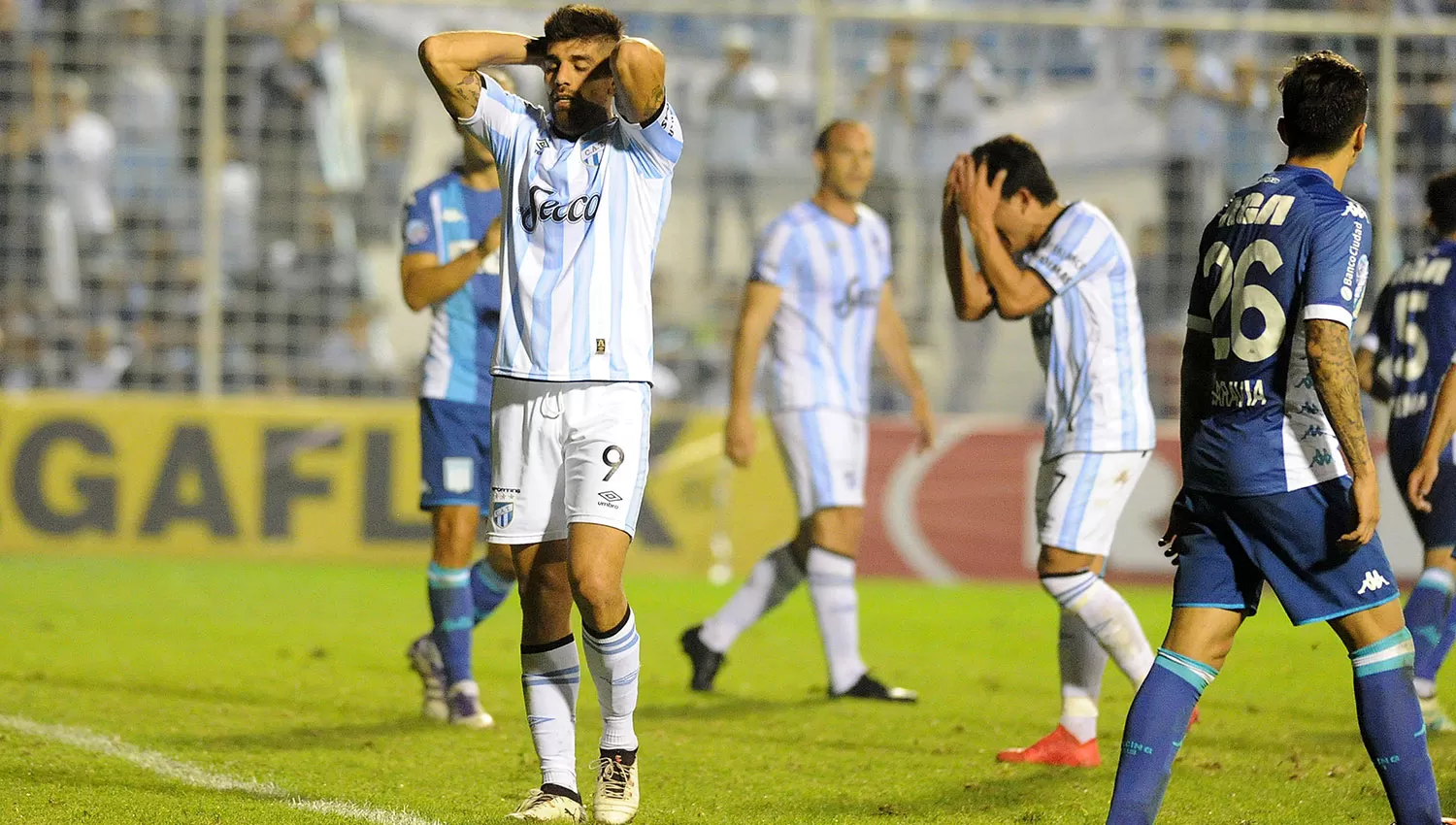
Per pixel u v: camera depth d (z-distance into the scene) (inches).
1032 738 793.6
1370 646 514.9
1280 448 515.8
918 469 1552.7
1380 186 1573.6
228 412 1557.6
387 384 1611.7
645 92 551.8
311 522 1556.3
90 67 1614.2
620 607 567.2
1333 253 508.4
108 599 1285.7
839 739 781.9
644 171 569.9
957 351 1620.3
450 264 789.2
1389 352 836.6
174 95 1617.9
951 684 975.6
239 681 919.0
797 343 931.3
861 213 956.0
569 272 563.2
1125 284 728.3
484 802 611.8
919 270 1625.2
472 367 822.5
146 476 1549.0
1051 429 734.5
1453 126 1588.3
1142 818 512.4
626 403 564.7
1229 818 605.0
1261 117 1631.4
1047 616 1316.4
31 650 1015.6
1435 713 804.0
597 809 577.9
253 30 1620.3
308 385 1606.8
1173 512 546.9
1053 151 1659.7
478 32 578.6
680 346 1632.6
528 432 573.0
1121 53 1649.9
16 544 1537.9
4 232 1600.6
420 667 818.8
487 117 577.3
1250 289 522.3
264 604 1283.2
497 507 583.2
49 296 1598.2
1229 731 808.3
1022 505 1550.2
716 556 1545.3
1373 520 501.4
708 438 1550.2
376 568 1542.8
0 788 613.6
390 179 1663.4
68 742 715.4
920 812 610.5
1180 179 1628.9
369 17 1683.1
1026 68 1658.5
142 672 943.7
